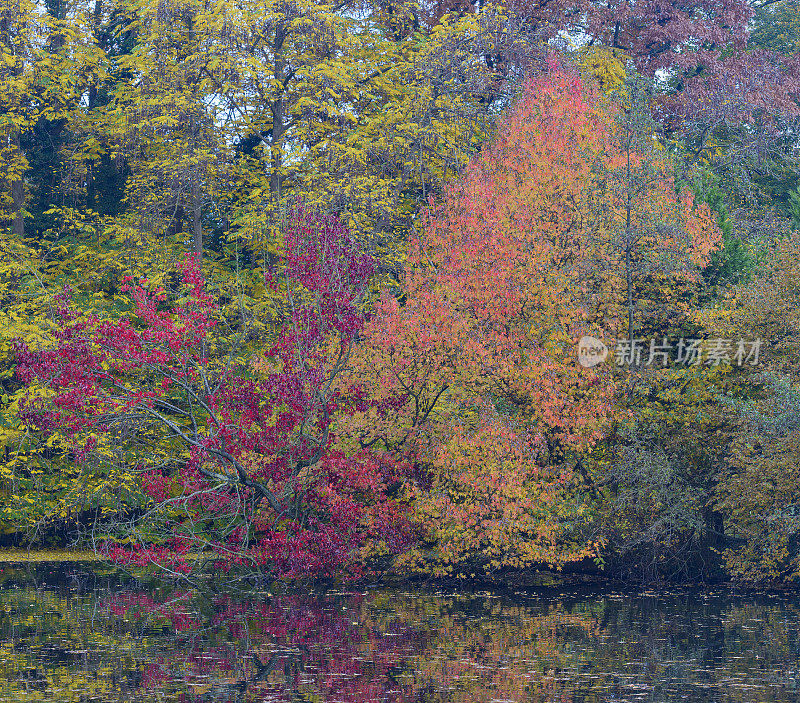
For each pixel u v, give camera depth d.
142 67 28.28
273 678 10.80
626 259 20.19
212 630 13.91
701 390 20.14
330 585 19.66
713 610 16.42
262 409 19.47
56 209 28.92
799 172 33.84
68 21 29.00
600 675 11.12
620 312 20.84
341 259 20.20
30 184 31.33
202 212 30.52
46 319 25.89
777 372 18.98
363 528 19.81
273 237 26.25
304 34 27.75
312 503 19.42
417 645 12.84
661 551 20.09
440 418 20.61
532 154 20.62
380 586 19.61
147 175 28.27
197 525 23.62
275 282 20.75
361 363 20.25
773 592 19.09
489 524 18.61
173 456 23.80
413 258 21.22
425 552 19.64
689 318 20.88
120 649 12.43
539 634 13.79
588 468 20.80
